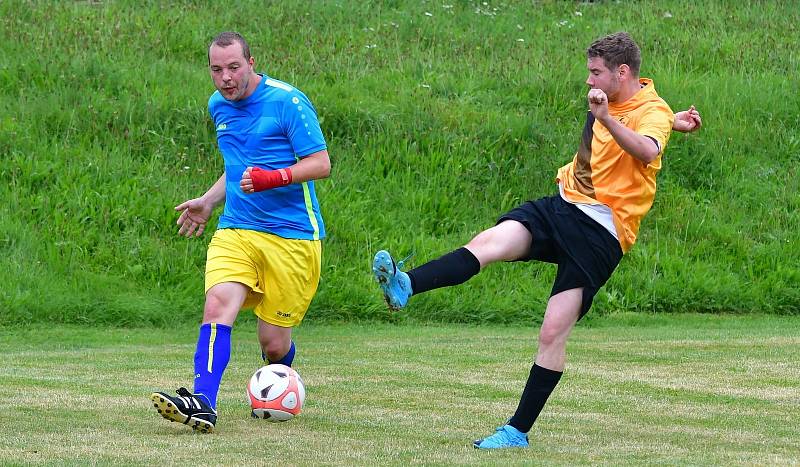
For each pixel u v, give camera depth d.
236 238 20.55
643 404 23.50
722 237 51.12
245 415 21.44
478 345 35.50
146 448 17.41
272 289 20.83
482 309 43.62
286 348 21.78
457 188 51.84
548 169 53.41
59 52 56.41
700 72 64.62
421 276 17.06
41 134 50.31
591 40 67.44
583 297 17.92
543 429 20.17
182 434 18.97
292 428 19.92
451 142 53.78
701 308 46.62
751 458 17.17
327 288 43.16
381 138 53.41
